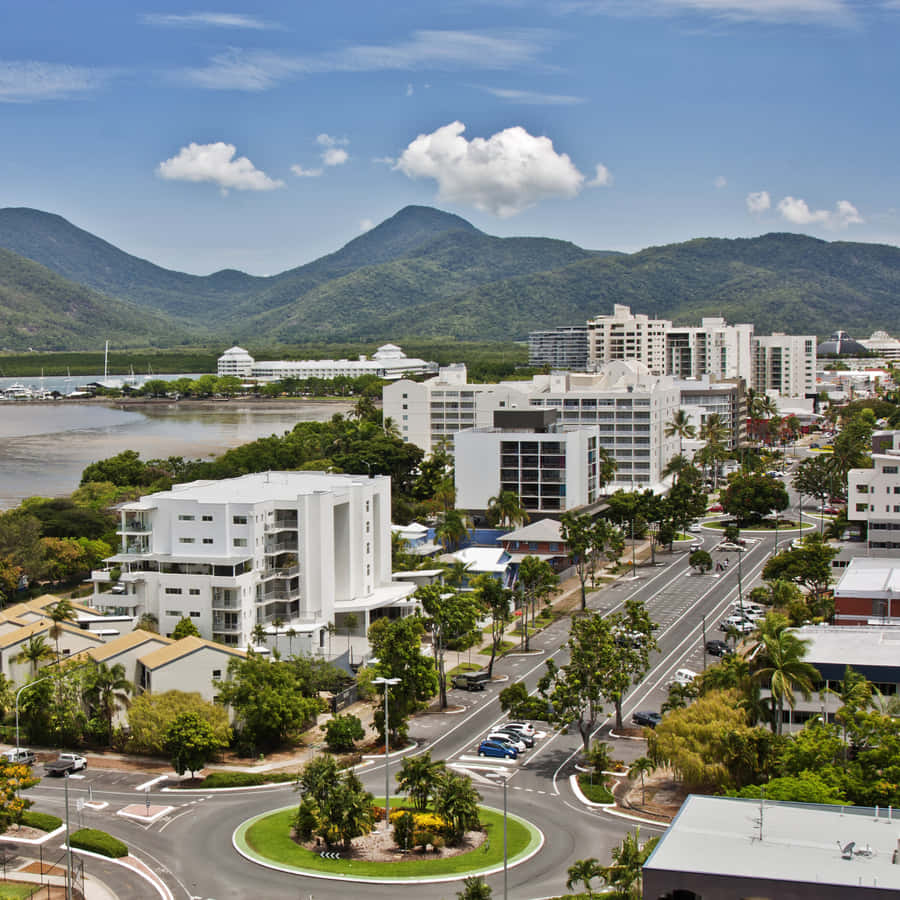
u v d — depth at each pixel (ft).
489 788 479.00
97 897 372.79
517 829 431.43
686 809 314.76
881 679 476.13
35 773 508.12
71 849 413.59
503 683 645.51
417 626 564.30
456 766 508.94
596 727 564.30
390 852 411.95
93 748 547.49
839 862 274.57
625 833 425.69
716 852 281.13
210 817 449.48
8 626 633.20
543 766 508.94
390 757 523.70
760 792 386.32
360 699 623.77
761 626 501.97
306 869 394.73
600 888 370.94
